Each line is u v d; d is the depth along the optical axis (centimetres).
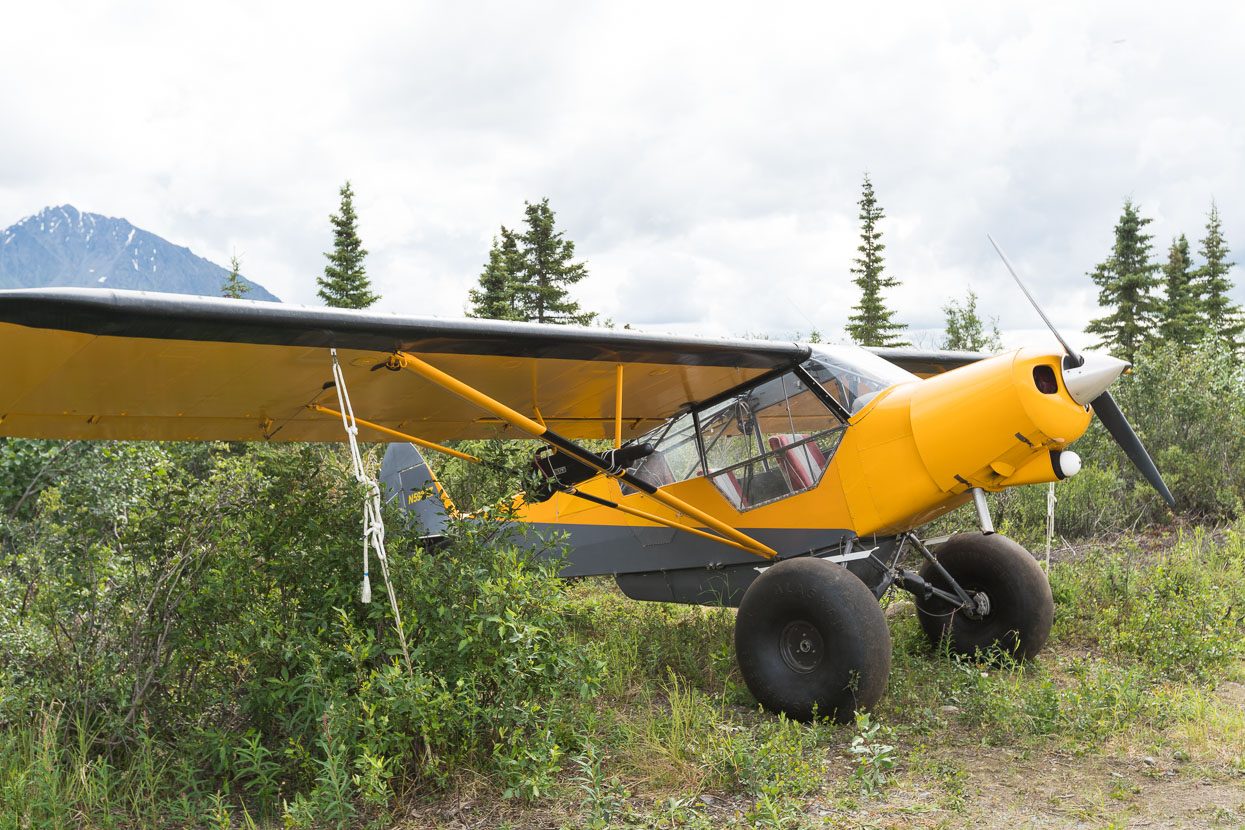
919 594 530
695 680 510
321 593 387
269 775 336
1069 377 429
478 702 377
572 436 669
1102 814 316
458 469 556
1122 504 927
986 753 389
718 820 318
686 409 605
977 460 443
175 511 422
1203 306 3928
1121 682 443
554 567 421
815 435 513
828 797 338
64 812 317
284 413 516
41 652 412
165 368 403
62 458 665
